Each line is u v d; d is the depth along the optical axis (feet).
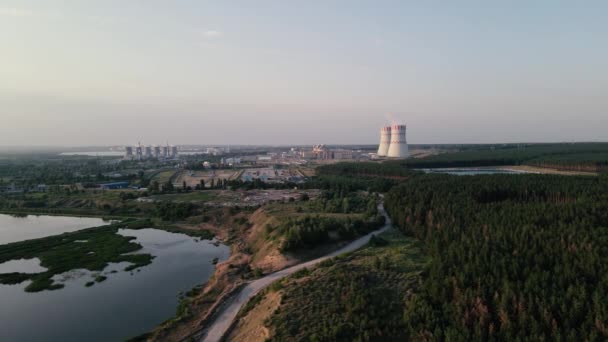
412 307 191.52
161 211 613.93
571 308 169.17
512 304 180.75
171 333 218.38
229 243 450.30
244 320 221.46
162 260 384.68
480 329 167.73
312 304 201.77
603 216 288.30
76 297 288.92
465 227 314.96
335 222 387.34
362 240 367.86
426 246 295.07
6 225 575.79
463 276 204.74
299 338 173.78
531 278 193.98
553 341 158.10
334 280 229.45
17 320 250.98
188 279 327.47
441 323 179.52
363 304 194.39
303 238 335.88
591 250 217.77
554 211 311.68
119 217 613.11
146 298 285.64
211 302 258.16
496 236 258.37
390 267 249.14
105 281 323.57
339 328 176.14
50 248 426.51
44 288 306.96
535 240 244.83
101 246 432.66
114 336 228.63
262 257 339.57
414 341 170.71
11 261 386.52
